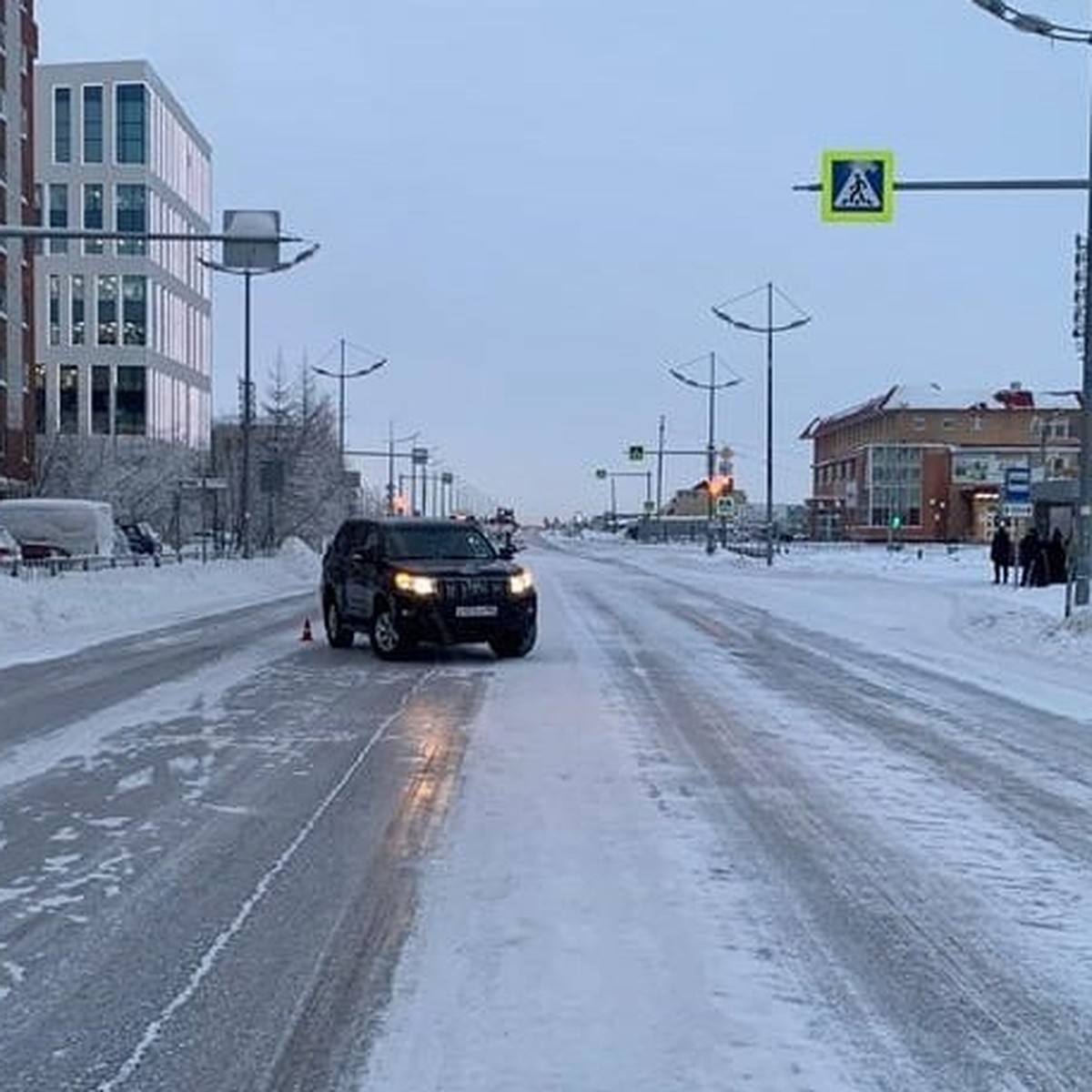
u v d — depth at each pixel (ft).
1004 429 377.30
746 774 33.12
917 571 172.45
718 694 48.08
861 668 57.72
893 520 318.86
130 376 309.42
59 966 19.22
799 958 19.56
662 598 112.47
